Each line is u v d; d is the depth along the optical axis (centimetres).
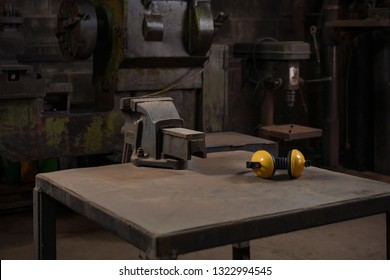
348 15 513
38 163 429
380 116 484
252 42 495
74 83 459
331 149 506
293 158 215
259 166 215
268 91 466
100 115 366
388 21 435
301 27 541
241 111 535
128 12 347
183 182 212
